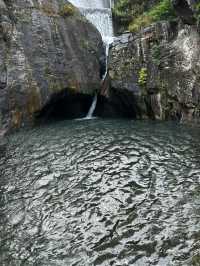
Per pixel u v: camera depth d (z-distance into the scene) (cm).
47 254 1044
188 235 1062
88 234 1120
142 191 1331
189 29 2228
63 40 2536
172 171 1463
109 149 1736
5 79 2122
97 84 2680
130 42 2497
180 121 2211
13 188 1427
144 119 2403
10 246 1089
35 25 2380
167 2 2562
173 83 2259
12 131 2108
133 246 1046
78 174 1497
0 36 2169
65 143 1850
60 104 2572
